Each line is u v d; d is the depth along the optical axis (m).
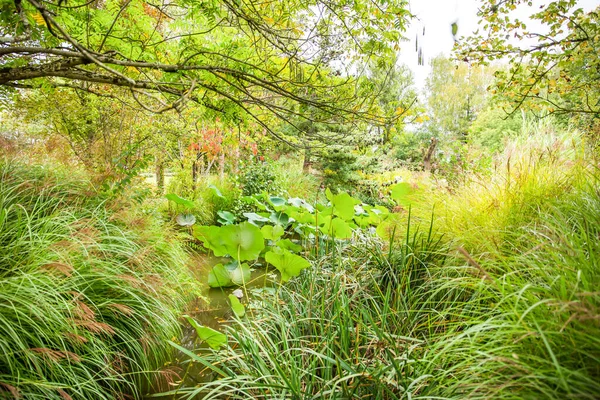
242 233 2.58
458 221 2.37
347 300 1.95
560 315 1.00
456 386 1.13
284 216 4.14
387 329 1.76
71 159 3.61
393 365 1.37
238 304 2.16
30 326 1.61
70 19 1.59
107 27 1.68
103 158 4.23
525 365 0.94
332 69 2.11
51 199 2.58
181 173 5.95
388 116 2.15
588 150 2.62
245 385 1.67
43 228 2.12
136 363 1.91
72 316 1.67
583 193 1.90
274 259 2.38
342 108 2.12
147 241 2.83
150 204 4.17
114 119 4.57
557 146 2.86
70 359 1.63
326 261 2.82
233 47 1.91
